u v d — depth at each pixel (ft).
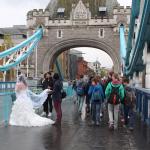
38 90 73.10
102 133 39.81
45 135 37.40
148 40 58.90
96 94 46.57
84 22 193.57
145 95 49.62
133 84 110.32
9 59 139.74
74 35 194.39
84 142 33.73
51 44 194.90
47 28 195.21
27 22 199.00
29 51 159.94
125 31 190.49
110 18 191.93
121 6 190.70
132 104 42.86
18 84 45.50
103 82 59.47
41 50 194.90
